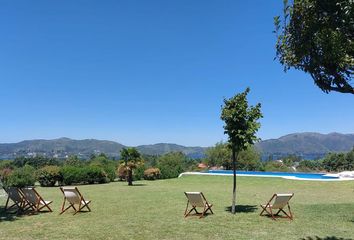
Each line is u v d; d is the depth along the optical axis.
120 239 8.66
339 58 4.85
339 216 11.65
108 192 19.91
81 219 11.27
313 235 9.02
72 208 13.48
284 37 5.56
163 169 33.28
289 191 20.31
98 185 26.17
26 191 12.38
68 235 9.07
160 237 8.85
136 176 31.83
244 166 42.78
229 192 19.92
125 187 23.81
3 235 9.12
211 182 27.59
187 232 9.38
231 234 9.15
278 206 11.34
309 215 11.84
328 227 9.98
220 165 44.47
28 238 8.78
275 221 10.84
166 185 25.73
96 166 28.78
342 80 5.16
